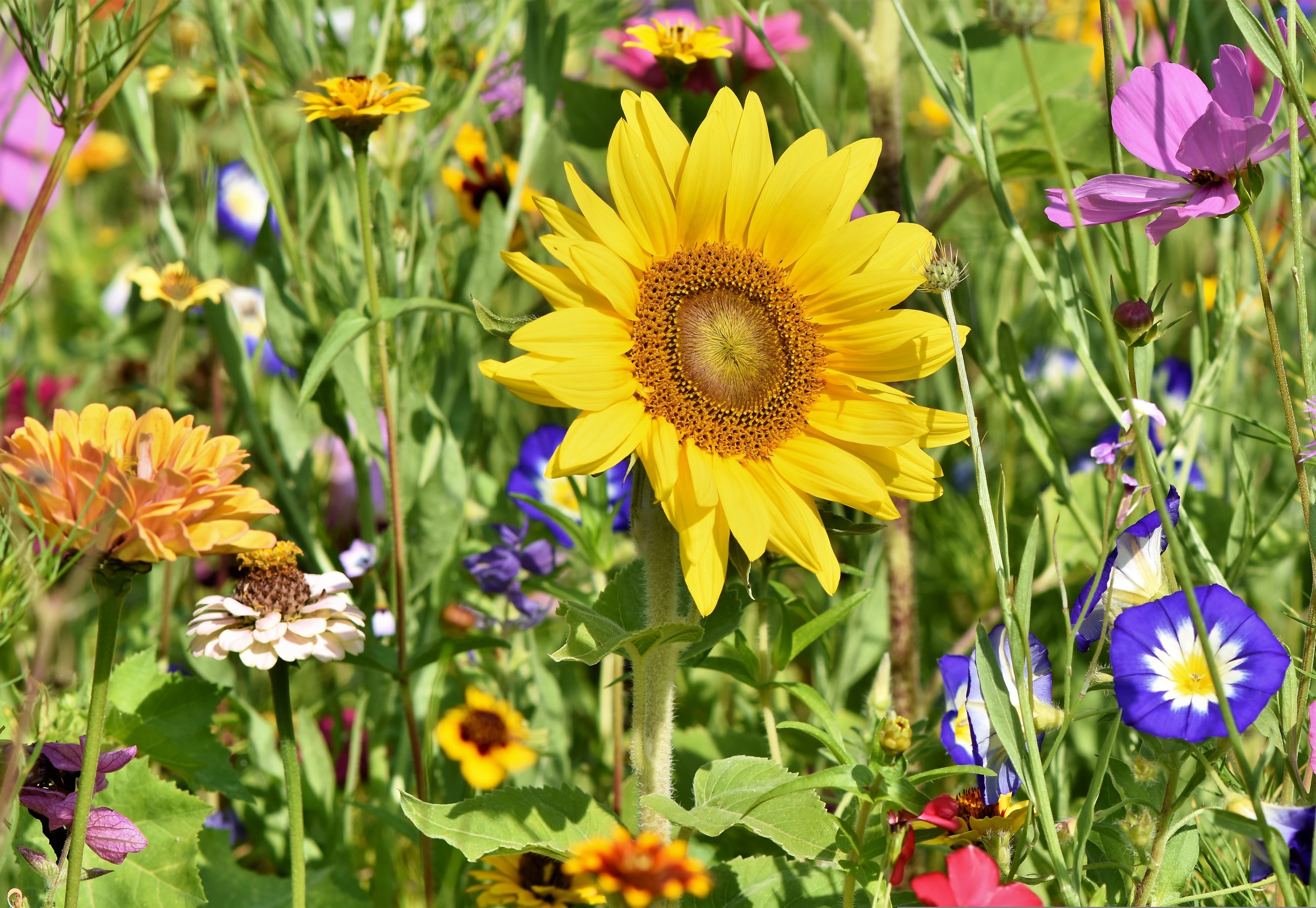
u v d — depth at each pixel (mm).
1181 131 1185
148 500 1116
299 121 1383
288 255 1357
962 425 1177
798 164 1180
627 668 1352
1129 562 1169
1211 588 1146
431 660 1268
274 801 1313
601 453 1146
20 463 1115
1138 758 1178
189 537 1115
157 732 1230
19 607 1117
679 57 1322
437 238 1338
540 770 1342
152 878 1209
